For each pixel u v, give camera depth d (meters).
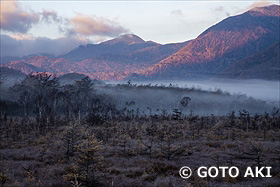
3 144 31.22
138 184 14.83
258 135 42.06
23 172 17.06
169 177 15.95
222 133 44.25
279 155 23.81
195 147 29.20
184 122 65.06
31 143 32.34
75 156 20.25
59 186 14.35
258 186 15.30
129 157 23.14
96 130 35.59
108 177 15.91
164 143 29.80
